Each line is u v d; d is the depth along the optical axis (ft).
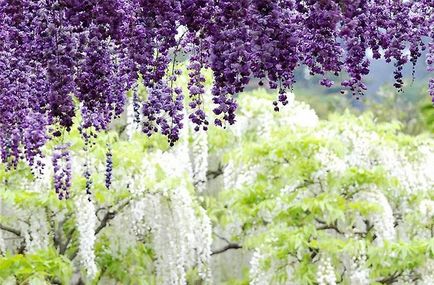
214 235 50.62
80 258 37.47
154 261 41.27
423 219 41.04
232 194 42.39
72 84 12.09
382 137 44.68
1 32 12.50
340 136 44.83
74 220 37.83
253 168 42.75
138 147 40.29
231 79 10.98
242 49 10.78
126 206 39.37
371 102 88.33
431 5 12.04
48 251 31.65
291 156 41.60
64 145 15.66
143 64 11.71
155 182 38.63
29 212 35.99
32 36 12.44
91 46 11.90
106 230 40.52
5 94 13.52
